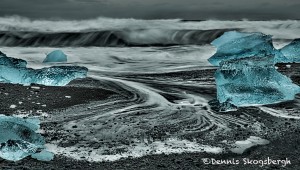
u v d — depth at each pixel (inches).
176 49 1457.9
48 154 350.6
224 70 602.2
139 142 401.1
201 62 1163.9
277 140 411.8
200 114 523.5
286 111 535.8
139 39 1690.5
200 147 386.3
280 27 1857.8
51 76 699.4
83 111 524.7
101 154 360.8
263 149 382.3
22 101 559.2
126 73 929.5
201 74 868.6
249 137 422.0
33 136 381.4
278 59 909.8
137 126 461.4
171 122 482.6
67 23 1946.4
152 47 1526.8
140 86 729.0
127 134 429.4
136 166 331.0
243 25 1939.0
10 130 366.0
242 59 610.2
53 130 433.4
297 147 389.4
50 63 1107.3
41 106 538.9
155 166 331.3
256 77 600.7
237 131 444.8
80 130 438.9
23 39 1704.0
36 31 1800.0
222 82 599.2
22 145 354.0
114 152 367.2
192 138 417.4
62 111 519.8
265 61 614.2
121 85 734.5
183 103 590.2
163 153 366.3
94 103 573.3
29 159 341.1
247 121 488.7
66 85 699.4
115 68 1050.1
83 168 324.5
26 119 447.8
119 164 335.3
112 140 406.6
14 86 657.0
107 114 513.7
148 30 1777.8
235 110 540.7
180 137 420.5
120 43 1653.5
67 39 1697.8
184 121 487.8
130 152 367.9
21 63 783.1
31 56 1262.3
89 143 394.0
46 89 649.6
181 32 1768.0
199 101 605.0
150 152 368.8
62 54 1140.5
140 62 1188.5
